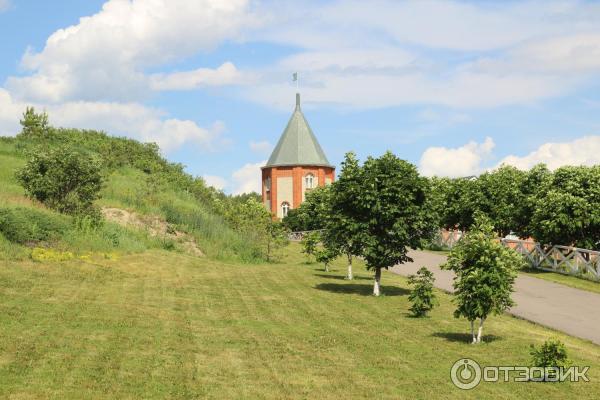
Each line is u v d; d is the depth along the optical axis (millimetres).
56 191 27078
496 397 10078
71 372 10133
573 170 31047
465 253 14109
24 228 22297
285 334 14188
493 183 41688
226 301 18328
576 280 26828
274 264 31125
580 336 15430
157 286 19875
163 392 9531
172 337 13117
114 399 9078
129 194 34344
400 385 10570
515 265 14086
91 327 13344
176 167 46844
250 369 11133
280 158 81938
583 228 29828
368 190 20375
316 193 52188
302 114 83438
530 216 34312
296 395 9805
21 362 10430
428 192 21078
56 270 19953
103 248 24828
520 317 17891
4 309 14133
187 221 32844
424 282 17703
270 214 38250
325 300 19656
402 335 14688
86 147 44344
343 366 11633
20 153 38781
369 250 20703
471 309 13836
